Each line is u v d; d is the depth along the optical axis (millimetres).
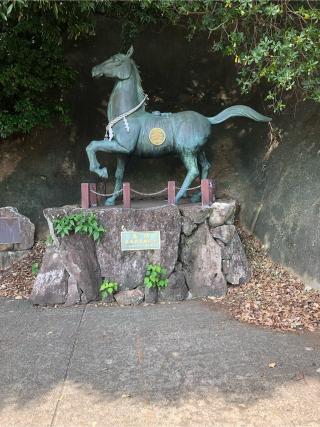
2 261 6516
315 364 3559
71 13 5547
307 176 5898
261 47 4277
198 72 7617
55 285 5148
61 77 6531
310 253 5398
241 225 7207
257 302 4988
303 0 4465
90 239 5234
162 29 7547
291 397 3104
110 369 3535
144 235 5277
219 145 7637
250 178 7281
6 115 6352
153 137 5695
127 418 2900
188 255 5406
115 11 6480
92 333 4254
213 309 4906
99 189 6090
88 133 7359
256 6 4211
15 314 4867
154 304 5172
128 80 5727
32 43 6355
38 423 2867
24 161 7137
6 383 3355
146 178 7508
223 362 3613
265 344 3936
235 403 3041
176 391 3197
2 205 6965
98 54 7375
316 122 6121
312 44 4129
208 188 5543
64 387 3281
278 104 5176
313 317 4512
